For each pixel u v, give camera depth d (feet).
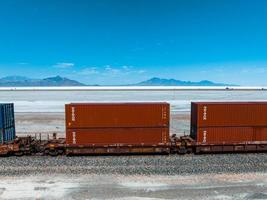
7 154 81.92
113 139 80.74
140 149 81.35
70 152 80.59
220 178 64.08
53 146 81.82
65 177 64.80
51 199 52.85
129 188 58.18
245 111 81.97
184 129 131.85
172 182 61.57
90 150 80.74
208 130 81.76
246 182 61.57
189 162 75.82
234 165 73.36
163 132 81.30
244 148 83.10
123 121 80.33
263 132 82.84
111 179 63.46
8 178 64.18
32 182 61.67
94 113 79.77
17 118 164.45
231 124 81.87
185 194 55.11
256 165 73.51
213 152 84.99
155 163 75.10
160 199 52.85
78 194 55.16
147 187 58.75
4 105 82.12
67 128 79.92
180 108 207.62
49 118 164.25
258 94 336.08
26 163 75.15
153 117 80.69
